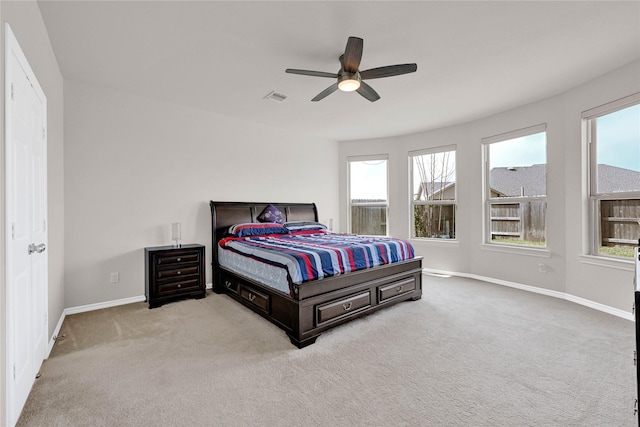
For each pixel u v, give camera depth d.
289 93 3.54
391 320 2.93
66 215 3.12
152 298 3.32
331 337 2.55
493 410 1.61
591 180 3.34
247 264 3.15
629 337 2.50
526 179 4.08
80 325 2.81
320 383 1.87
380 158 5.65
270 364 2.11
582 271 3.38
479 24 2.24
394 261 3.32
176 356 2.22
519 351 2.28
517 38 2.42
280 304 2.59
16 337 1.55
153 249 3.44
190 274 3.60
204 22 2.20
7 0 1.46
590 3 2.01
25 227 1.72
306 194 5.41
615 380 1.88
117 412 1.60
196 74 3.05
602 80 3.10
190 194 4.02
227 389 1.81
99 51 2.59
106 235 3.37
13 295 1.49
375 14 2.11
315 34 2.35
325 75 2.53
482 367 2.05
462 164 4.80
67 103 3.13
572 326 2.74
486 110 4.15
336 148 5.91
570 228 3.50
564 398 1.70
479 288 4.09
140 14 2.10
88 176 3.26
